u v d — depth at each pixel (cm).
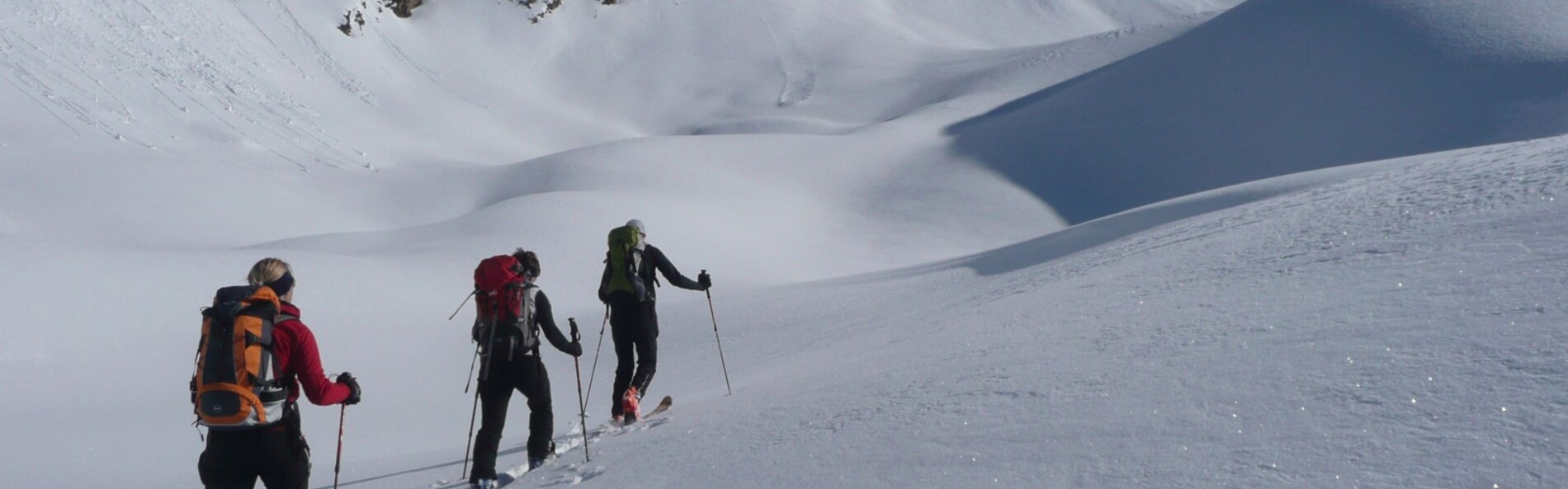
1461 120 4684
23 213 4194
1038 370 413
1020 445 315
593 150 5466
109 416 1301
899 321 1178
